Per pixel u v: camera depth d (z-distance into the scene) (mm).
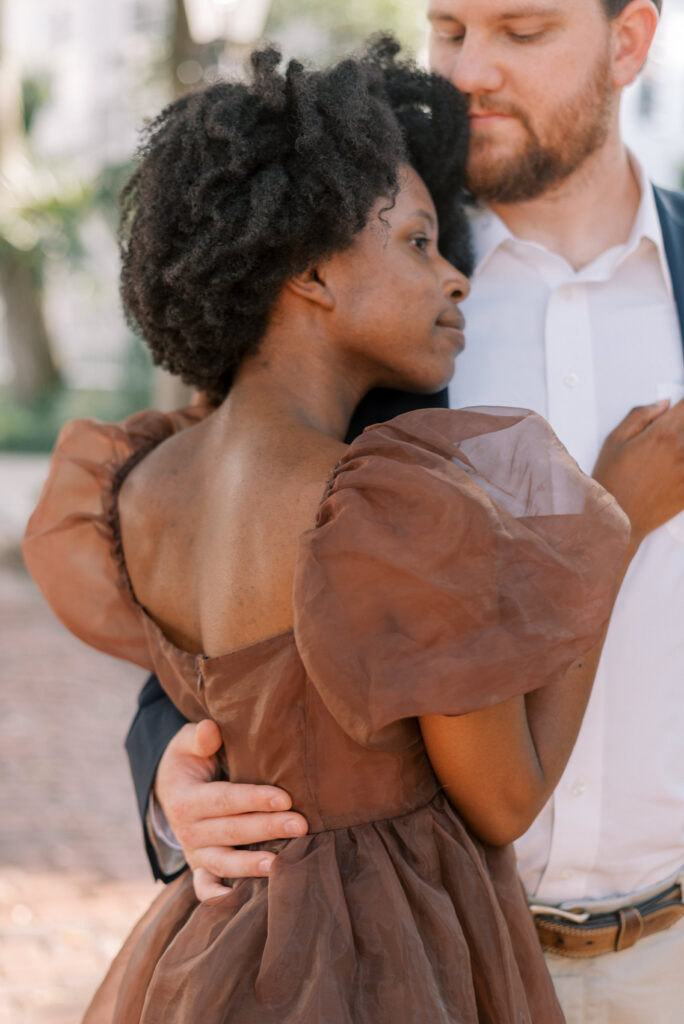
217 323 1385
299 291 1378
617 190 1815
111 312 19531
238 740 1324
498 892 1364
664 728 1668
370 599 1152
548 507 1206
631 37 1742
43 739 5730
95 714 6254
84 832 4602
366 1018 1156
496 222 1812
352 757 1245
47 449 18078
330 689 1146
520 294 1817
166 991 1227
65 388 20359
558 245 1844
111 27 18641
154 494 1474
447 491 1153
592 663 1365
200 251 1351
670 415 1540
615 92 1753
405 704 1115
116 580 1610
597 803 1657
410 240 1418
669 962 1685
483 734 1212
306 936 1189
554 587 1143
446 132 1644
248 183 1349
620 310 1779
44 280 19203
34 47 19406
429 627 1134
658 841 1678
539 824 1673
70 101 18906
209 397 1629
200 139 1361
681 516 1643
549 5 1645
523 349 1799
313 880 1221
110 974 1497
